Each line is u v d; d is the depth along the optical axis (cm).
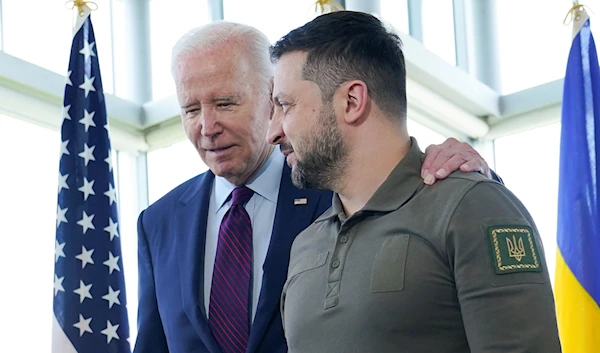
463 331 172
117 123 605
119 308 369
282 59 195
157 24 634
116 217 383
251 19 585
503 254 168
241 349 246
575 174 396
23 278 523
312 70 189
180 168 612
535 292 167
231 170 260
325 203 256
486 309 165
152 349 266
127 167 620
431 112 565
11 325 512
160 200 281
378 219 183
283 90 192
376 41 190
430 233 175
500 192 180
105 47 623
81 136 387
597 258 382
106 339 362
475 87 576
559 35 578
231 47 262
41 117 539
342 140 188
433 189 183
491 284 166
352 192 191
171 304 258
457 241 171
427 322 171
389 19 564
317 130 188
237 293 252
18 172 535
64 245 371
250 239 259
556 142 571
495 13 611
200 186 275
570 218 392
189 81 260
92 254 371
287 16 564
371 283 174
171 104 600
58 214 376
